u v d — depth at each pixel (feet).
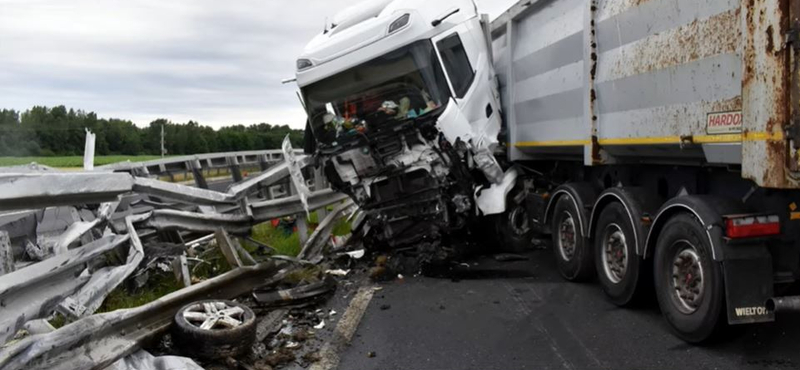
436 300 20.90
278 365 15.24
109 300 18.45
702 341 14.78
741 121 12.95
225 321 15.31
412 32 24.18
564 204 23.03
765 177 12.30
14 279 11.10
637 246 17.47
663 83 15.78
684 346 15.23
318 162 26.68
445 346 16.25
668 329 16.63
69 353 11.87
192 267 23.08
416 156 25.09
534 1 23.94
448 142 24.64
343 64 24.72
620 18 17.71
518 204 28.53
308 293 20.51
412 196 25.70
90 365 11.96
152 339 14.67
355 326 18.19
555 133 23.16
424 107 24.73
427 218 25.91
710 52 13.89
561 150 23.57
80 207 19.48
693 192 17.03
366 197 26.14
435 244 27.22
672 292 15.78
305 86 25.82
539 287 22.07
